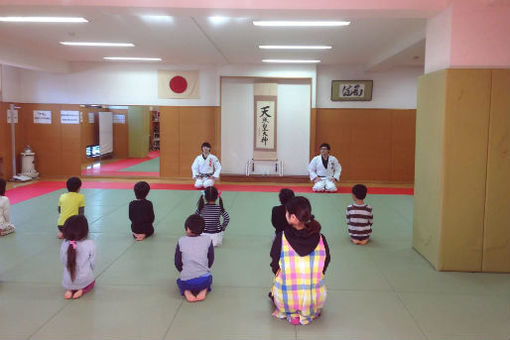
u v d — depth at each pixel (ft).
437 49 17.44
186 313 12.80
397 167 41.73
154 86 41.65
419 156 18.86
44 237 20.66
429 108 17.65
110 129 60.49
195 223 13.73
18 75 41.55
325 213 27.25
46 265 16.78
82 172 46.26
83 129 53.67
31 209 27.02
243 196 32.68
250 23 23.98
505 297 14.26
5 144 39.27
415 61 33.65
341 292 14.56
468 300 13.99
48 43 31.12
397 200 31.89
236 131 42.45
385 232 22.57
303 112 41.96
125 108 62.13
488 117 16.07
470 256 16.58
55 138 42.55
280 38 28.17
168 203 29.53
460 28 16.06
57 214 25.64
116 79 41.73
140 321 12.26
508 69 15.87
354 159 41.86
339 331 11.88
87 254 13.99
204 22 23.84
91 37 28.60
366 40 28.68
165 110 41.91
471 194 16.37
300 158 42.47
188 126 41.98
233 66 40.75
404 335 11.71
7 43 31.30
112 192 33.81
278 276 12.13
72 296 13.75
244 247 19.57
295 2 16.46
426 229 18.02
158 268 16.58
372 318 12.67
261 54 34.76
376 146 41.63
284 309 12.16
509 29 16.01
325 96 41.52
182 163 42.39
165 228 22.67
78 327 11.87
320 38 28.07
